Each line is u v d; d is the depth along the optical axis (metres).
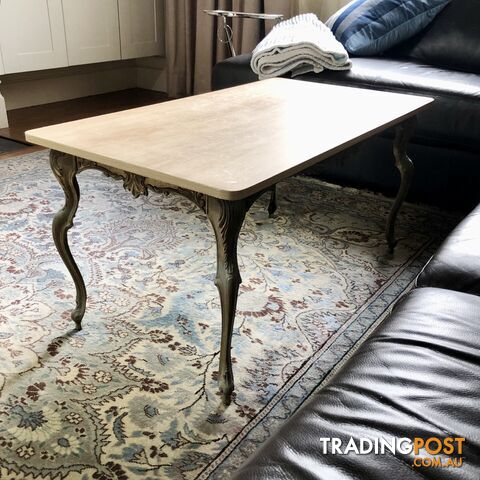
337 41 2.46
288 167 1.06
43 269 1.73
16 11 3.13
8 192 2.29
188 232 2.01
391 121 1.46
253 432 1.14
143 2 3.86
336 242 1.97
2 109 3.19
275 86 1.84
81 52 3.56
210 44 3.67
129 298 1.59
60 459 1.06
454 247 1.10
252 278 1.72
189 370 1.31
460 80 2.12
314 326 1.49
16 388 1.24
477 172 2.09
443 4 2.53
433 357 0.78
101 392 1.24
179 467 1.06
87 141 1.18
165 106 1.51
